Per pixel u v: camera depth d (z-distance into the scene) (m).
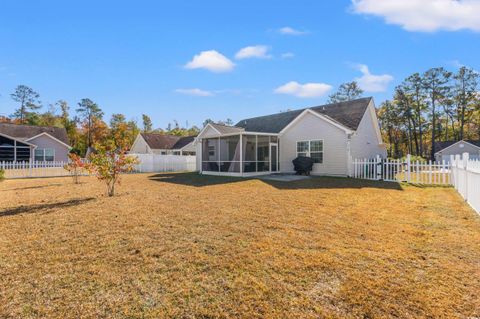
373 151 20.77
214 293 2.86
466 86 41.31
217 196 9.14
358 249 4.09
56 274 3.30
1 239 4.60
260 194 9.59
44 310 2.56
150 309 2.58
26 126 31.72
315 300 2.72
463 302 2.66
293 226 5.35
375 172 14.59
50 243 4.41
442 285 3.00
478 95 41.00
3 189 11.36
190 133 59.53
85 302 2.70
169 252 4.00
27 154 28.23
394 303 2.65
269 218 6.01
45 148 30.05
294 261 3.65
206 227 5.28
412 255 3.84
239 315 2.48
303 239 4.55
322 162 17.62
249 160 18.69
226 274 3.29
